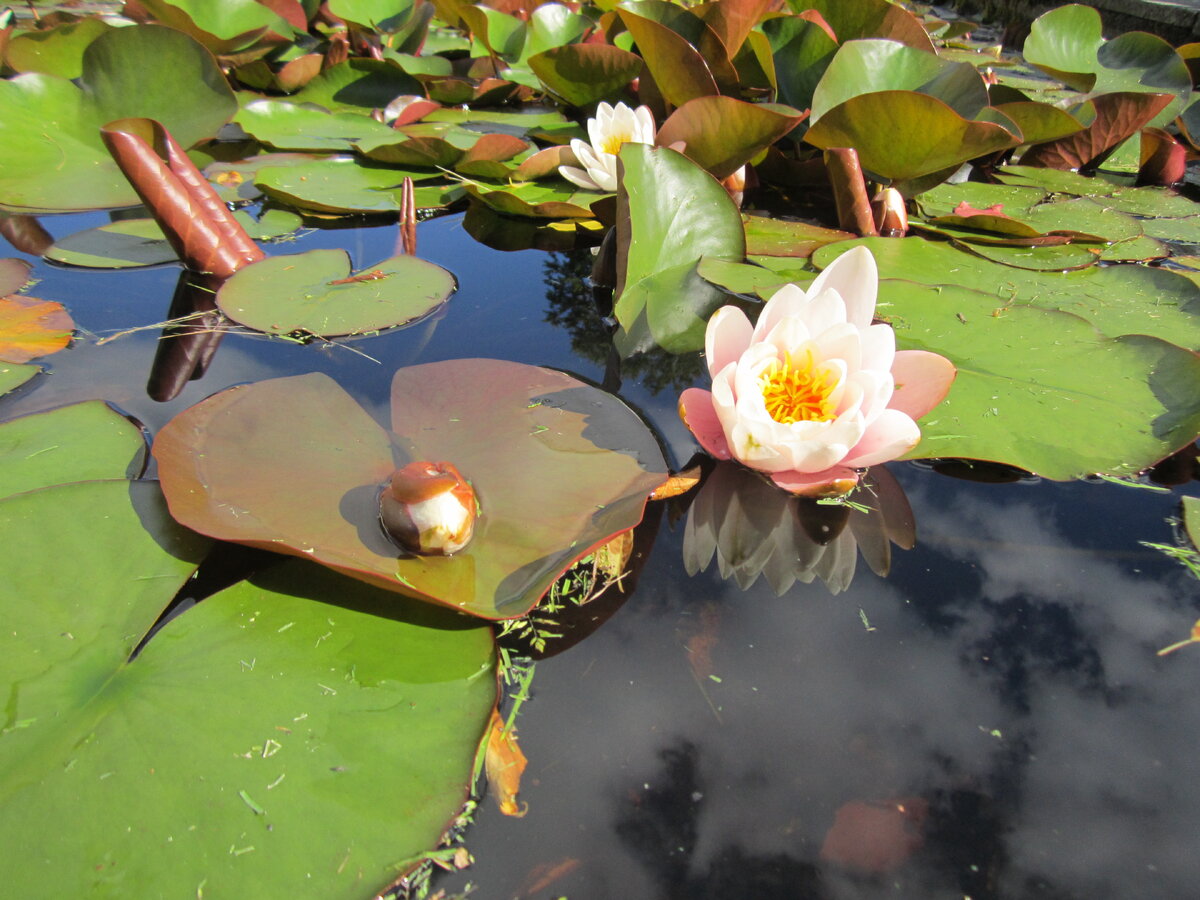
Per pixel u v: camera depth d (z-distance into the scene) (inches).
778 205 31.9
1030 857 13.1
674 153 24.2
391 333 22.8
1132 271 25.2
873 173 28.9
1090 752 14.2
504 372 19.8
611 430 18.5
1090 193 33.7
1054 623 15.8
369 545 15.6
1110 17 63.6
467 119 41.9
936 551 17.1
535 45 45.9
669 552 16.9
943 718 14.6
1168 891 12.8
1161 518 17.7
